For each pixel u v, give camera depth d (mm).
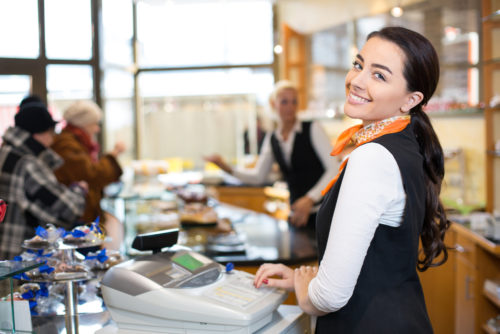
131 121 6238
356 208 994
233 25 6023
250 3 5934
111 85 5609
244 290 1184
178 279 1164
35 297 1304
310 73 5781
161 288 1115
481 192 3730
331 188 1156
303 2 5082
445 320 3229
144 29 6215
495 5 3127
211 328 1076
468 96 3842
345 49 5238
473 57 3795
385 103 1068
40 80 5008
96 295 1476
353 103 1106
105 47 5449
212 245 2316
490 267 2867
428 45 1062
